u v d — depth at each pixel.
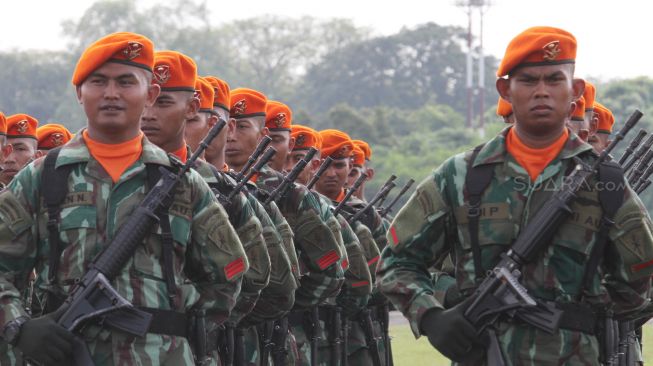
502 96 9.55
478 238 9.30
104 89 8.80
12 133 16.66
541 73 9.22
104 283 8.50
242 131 13.56
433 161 105.69
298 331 13.97
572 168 9.27
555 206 9.12
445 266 10.17
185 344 8.91
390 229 9.66
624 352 12.16
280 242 11.93
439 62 167.00
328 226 13.70
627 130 9.30
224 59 164.25
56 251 8.73
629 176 11.96
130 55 8.84
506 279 9.07
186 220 8.95
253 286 11.02
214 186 10.95
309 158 13.21
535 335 9.12
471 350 9.25
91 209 8.73
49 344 8.40
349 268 15.21
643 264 9.27
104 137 8.88
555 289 9.16
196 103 11.06
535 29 9.30
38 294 8.89
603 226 9.16
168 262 8.80
